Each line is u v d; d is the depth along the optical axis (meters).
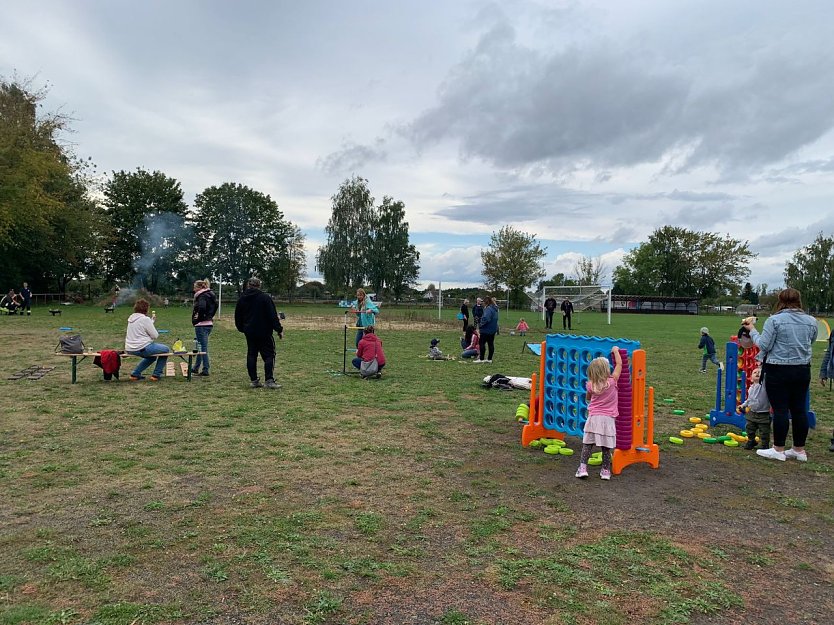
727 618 3.18
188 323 26.77
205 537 4.01
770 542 4.23
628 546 4.07
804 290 77.69
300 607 3.14
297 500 4.80
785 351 6.30
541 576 3.57
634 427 6.01
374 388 10.48
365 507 4.68
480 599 3.28
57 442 6.43
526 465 6.07
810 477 5.87
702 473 5.96
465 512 4.64
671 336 26.80
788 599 3.41
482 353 15.00
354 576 3.51
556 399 6.72
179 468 5.58
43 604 3.11
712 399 10.39
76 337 10.29
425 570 3.61
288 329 25.16
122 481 5.17
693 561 3.87
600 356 6.22
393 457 6.17
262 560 3.67
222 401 8.94
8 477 5.22
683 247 95.31
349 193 72.69
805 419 6.39
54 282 55.88
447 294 72.81
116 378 10.60
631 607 3.24
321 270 73.62
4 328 22.22
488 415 8.41
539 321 38.09
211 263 66.69
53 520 4.27
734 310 88.50
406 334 24.03
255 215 68.62
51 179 40.28
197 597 3.22
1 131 34.03
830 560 3.95
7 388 9.73
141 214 60.41
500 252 67.25
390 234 74.31
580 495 5.18
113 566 3.57
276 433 7.04
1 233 35.38
